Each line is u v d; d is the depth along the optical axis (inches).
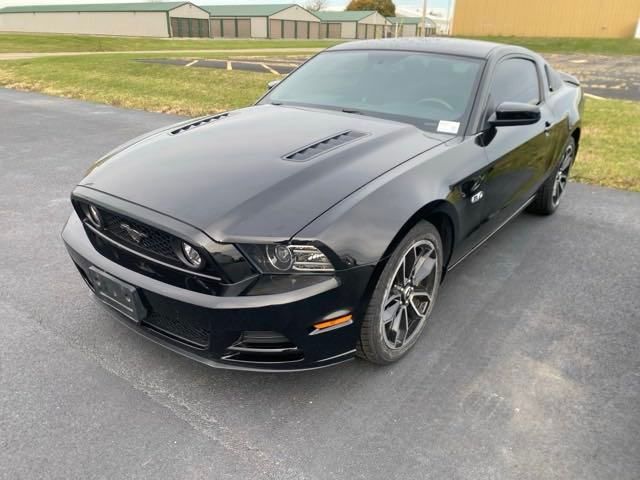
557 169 173.6
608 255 151.8
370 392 94.4
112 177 96.7
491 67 130.6
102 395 92.6
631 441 84.1
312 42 1893.5
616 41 1277.1
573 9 1439.5
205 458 79.8
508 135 127.4
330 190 86.6
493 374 99.6
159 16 2224.4
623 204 195.6
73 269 138.3
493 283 134.4
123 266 92.1
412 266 97.9
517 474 77.7
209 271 81.1
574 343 109.7
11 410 88.4
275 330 81.1
